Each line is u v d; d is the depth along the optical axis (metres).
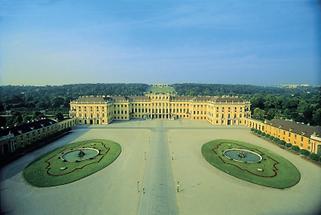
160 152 105.88
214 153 104.50
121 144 120.25
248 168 86.31
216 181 74.81
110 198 63.38
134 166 88.12
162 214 55.62
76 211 56.66
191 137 137.12
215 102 183.50
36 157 99.12
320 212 55.44
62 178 76.50
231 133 150.62
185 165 89.38
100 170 83.94
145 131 155.38
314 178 77.56
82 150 110.25
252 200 62.31
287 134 121.75
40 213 55.59
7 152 101.12
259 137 139.62
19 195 64.94
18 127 117.56
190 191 67.75
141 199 62.97
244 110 183.25
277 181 74.62
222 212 56.31
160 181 74.62
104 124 183.38
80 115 184.62
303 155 101.94
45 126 134.50
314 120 168.50
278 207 58.62
